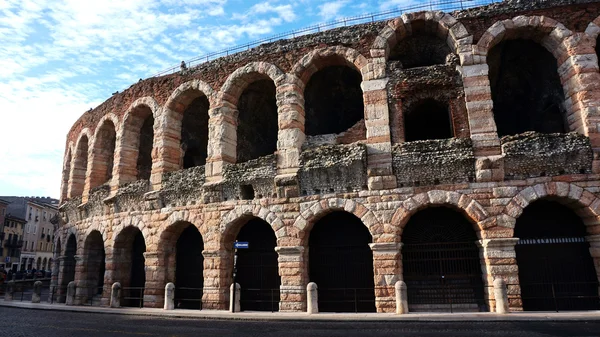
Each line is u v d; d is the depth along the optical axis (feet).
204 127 109.60
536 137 64.34
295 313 65.16
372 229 67.10
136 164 98.12
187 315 66.49
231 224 76.38
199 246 85.56
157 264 82.02
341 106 103.35
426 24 74.84
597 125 64.13
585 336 42.83
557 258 66.95
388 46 75.72
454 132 68.85
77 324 60.54
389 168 68.03
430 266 68.74
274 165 75.05
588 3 69.41
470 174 65.67
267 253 78.64
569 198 62.59
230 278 77.36
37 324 61.16
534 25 69.87
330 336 45.75
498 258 62.44
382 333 46.91
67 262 111.45
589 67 66.59
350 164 68.85
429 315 57.93
